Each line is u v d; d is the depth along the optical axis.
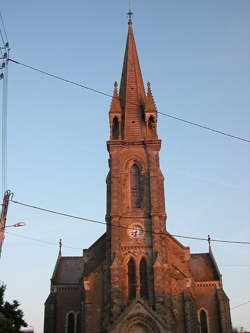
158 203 60.56
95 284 57.75
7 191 36.62
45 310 67.62
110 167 64.19
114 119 69.00
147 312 52.41
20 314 57.12
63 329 67.31
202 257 76.81
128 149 65.12
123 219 60.28
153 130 66.81
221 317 66.56
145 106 68.19
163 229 59.34
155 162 63.69
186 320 55.44
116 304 54.09
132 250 58.19
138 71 76.12
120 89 74.38
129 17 83.00
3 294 54.22
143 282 56.53
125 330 51.81
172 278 58.25
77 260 77.88
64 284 70.62
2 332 48.38
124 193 62.28
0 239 35.16
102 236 61.97
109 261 57.75
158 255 56.84
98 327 55.25
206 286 69.81
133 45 79.31
